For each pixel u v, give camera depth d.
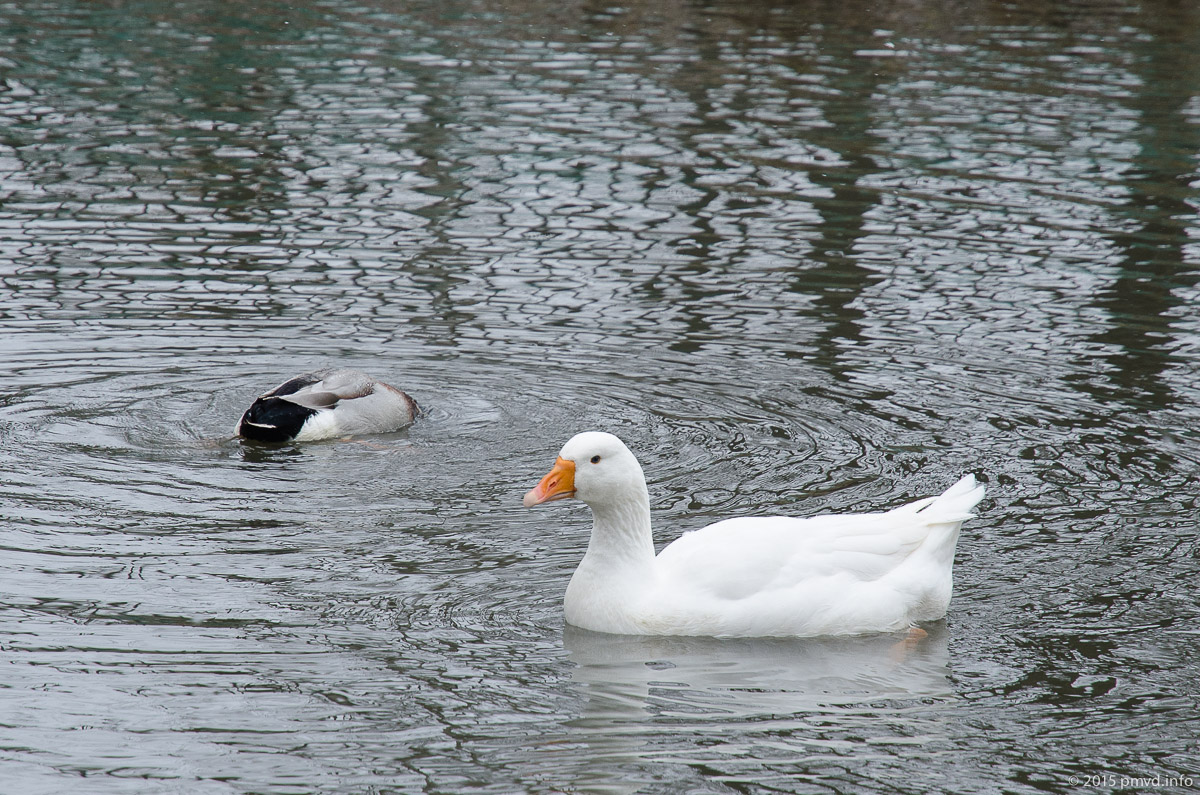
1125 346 16.30
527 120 25.83
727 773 8.02
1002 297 17.95
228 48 31.02
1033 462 13.08
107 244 19.53
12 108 25.94
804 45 31.84
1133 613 10.15
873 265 19.14
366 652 9.47
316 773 8.00
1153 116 26.36
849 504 12.16
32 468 12.70
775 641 9.80
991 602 10.38
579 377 15.48
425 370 15.68
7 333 16.25
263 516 11.85
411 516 11.95
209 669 9.16
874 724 8.62
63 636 9.55
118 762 8.09
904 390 15.02
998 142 24.67
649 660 9.45
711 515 11.93
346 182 22.44
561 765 8.09
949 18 34.72
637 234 20.30
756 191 22.11
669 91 27.81
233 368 15.62
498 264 19.11
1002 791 7.89
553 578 10.77
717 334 16.77
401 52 30.84
